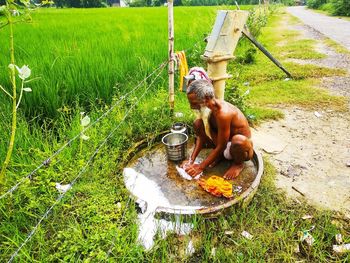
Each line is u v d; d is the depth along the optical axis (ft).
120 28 32.63
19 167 10.50
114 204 8.93
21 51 21.30
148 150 12.05
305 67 24.30
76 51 20.10
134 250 7.47
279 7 118.83
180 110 14.43
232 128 9.98
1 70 16.65
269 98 18.17
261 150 12.45
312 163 11.60
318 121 15.16
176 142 11.66
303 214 9.07
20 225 8.45
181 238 8.14
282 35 42.93
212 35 10.94
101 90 15.66
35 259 7.51
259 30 40.42
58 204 8.75
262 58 27.43
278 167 11.34
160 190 9.82
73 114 14.01
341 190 10.05
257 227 8.53
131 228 8.03
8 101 13.87
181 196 9.52
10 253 7.58
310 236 8.13
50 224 8.35
